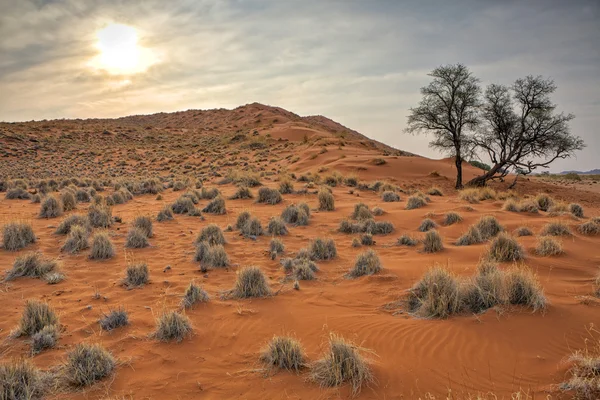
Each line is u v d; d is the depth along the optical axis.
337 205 18.88
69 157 49.16
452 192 29.17
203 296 7.28
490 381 4.67
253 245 11.57
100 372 4.97
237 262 9.90
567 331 5.59
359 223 13.79
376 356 5.32
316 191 23.25
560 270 8.43
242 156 50.78
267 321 6.48
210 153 53.88
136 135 71.25
